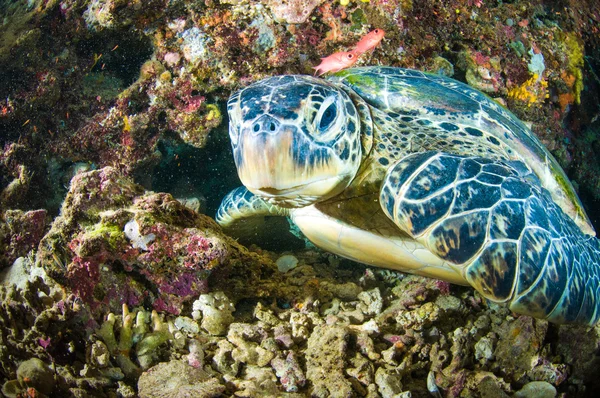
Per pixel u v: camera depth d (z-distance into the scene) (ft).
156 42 2.98
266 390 2.02
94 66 3.08
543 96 3.34
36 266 2.31
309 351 2.17
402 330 2.36
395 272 2.77
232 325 2.24
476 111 2.59
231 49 2.91
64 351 2.09
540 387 2.19
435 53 3.13
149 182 3.19
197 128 3.01
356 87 2.62
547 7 3.68
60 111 2.99
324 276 2.78
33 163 2.96
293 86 2.18
